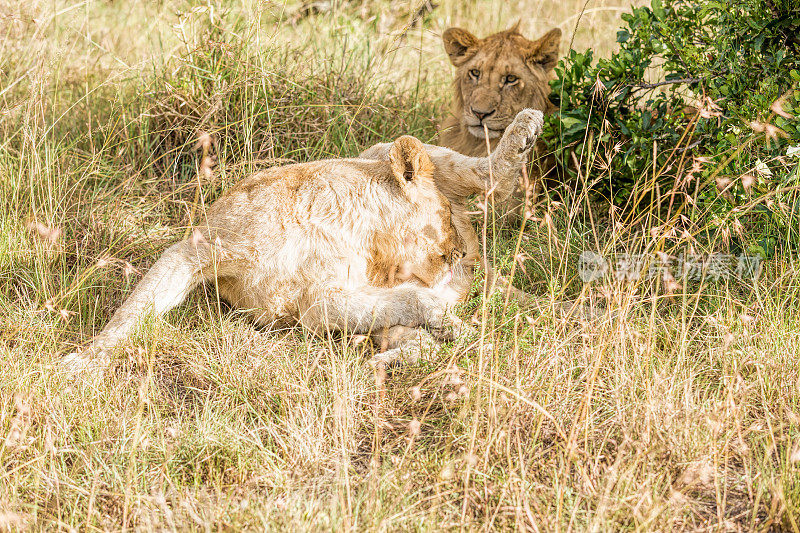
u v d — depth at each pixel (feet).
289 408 21.13
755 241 27.04
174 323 26.27
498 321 24.34
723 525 17.29
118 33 48.29
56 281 28.17
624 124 31.48
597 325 23.85
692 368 22.24
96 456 19.40
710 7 29.30
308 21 47.85
